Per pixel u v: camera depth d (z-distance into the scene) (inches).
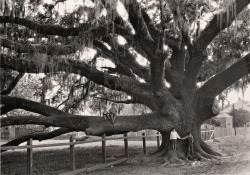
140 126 612.4
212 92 647.1
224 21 570.3
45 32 559.8
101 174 476.7
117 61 719.1
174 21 567.5
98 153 833.5
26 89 1268.5
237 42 767.7
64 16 651.5
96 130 576.1
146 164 587.5
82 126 593.9
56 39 692.7
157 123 625.9
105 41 699.4
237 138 1470.2
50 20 661.9
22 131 1704.0
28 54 554.3
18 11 564.1
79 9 631.2
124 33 569.0
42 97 884.6
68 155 799.7
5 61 524.4
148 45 575.5
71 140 494.9
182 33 613.9
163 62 599.2
